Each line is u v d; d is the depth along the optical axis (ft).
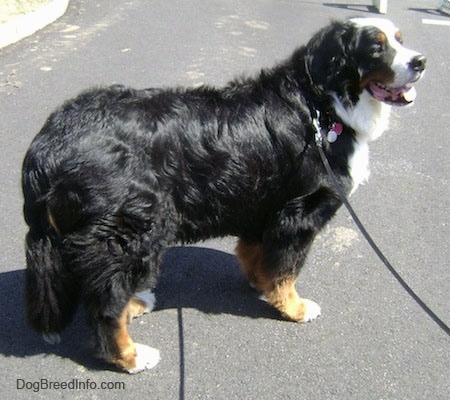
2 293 5.08
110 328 4.24
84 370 4.47
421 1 17.47
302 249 4.70
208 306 5.16
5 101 8.32
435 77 10.69
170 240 4.38
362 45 4.32
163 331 4.87
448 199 6.88
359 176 4.74
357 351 4.74
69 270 4.08
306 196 4.51
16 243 5.69
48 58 9.93
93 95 4.21
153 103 4.20
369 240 4.27
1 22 10.46
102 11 12.85
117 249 4.01
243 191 4.38
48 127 4.03
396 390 4.40
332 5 15.60
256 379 4.45
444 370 4.59
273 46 11.43
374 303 5.24
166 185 4.12
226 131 4.24
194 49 10.87
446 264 5.77
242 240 5.02
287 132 4.36
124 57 10.22
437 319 3.81
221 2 14.58
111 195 3.91
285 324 4.99
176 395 4.30
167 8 13.55
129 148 3.98
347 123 4.49
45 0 12.12
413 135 8.39
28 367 4.46
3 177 6.63
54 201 3.92
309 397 4.32
